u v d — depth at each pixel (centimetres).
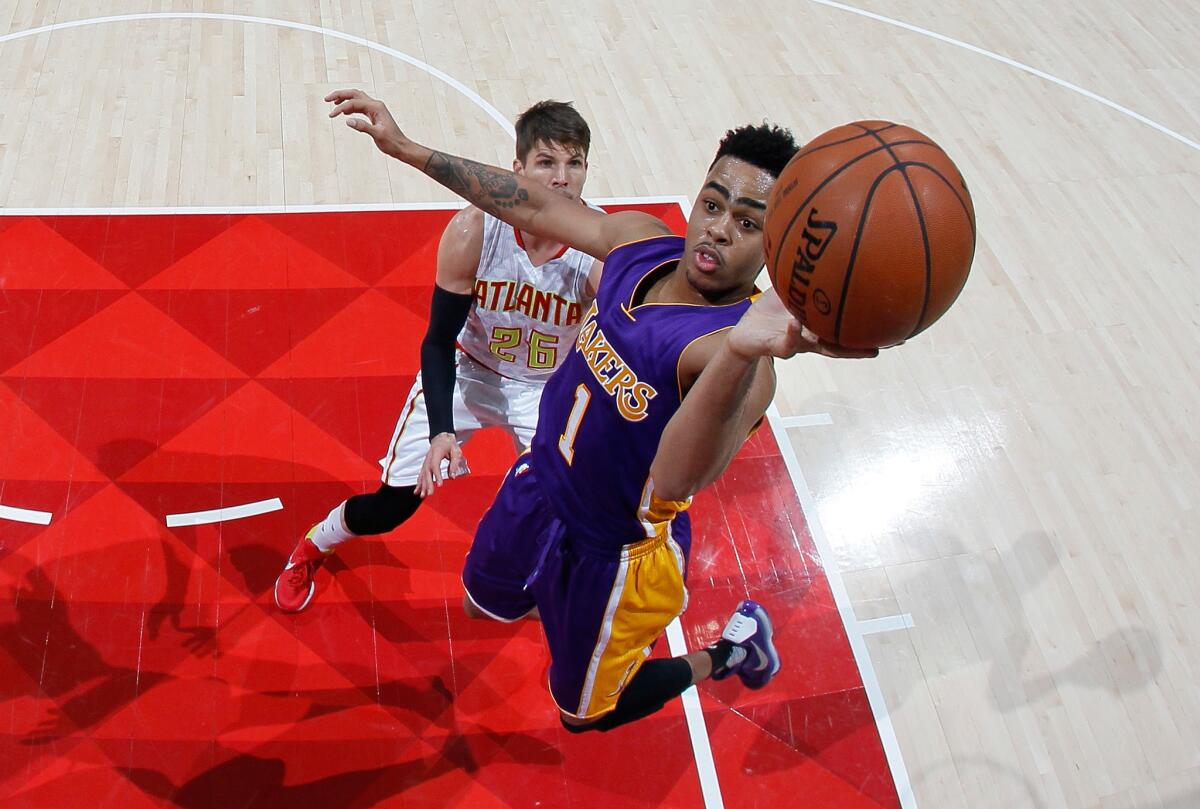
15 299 503
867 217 185
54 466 447
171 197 562
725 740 405
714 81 696
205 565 427
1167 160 689
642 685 345
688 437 206
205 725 386
